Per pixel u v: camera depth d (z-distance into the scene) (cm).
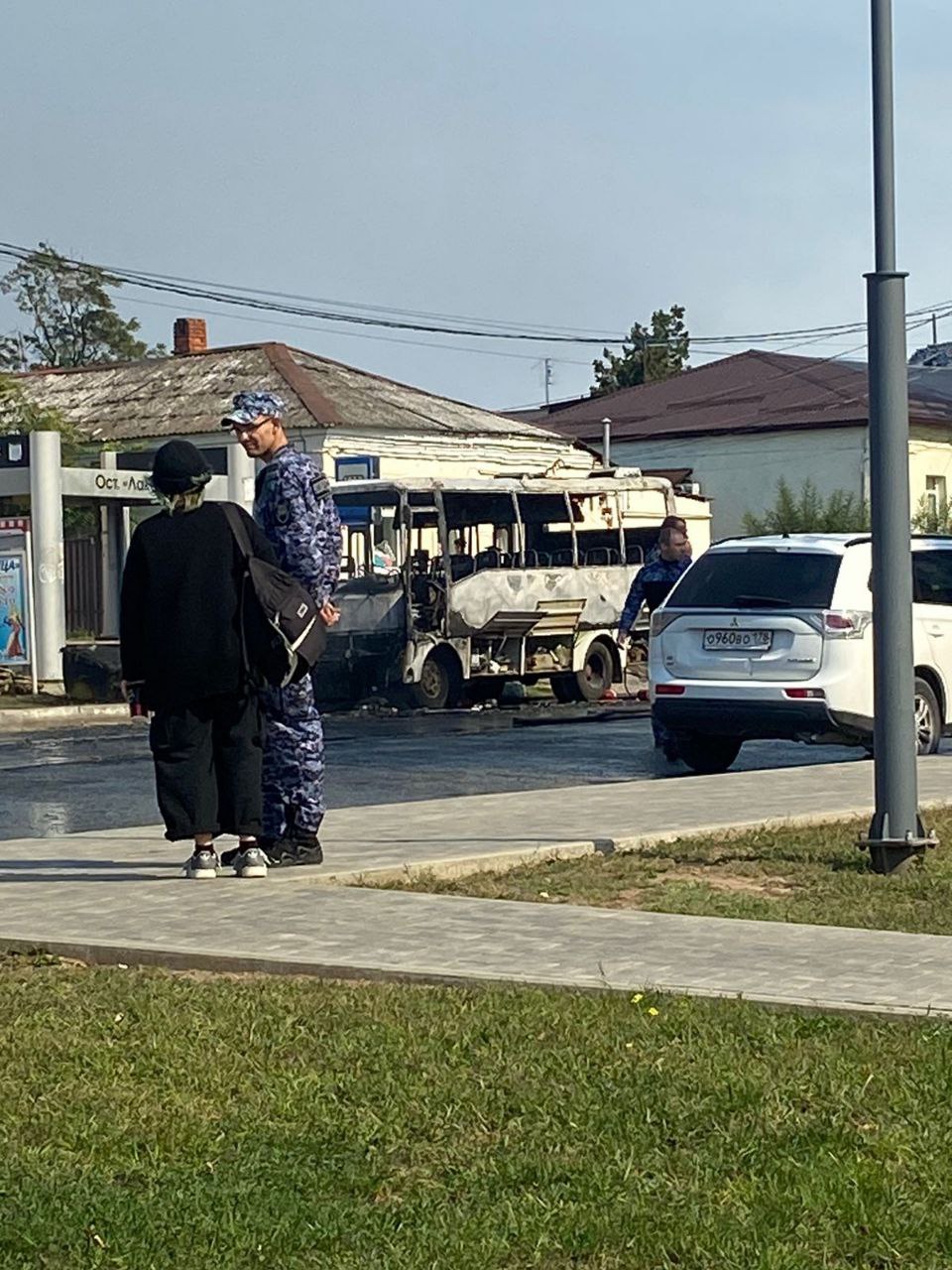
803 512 4575
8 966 760
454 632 2588
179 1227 455
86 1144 520
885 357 979
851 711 1509
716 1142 515
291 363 4538
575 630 2809
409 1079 579
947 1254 439
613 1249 441
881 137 967
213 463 3156
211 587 905
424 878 965
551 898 915
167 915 841
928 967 724
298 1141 522
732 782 1390
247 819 928
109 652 2616
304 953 752
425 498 2580
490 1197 477
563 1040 620
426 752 1809
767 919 856
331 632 2497
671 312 8125
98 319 6881
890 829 1002
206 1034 635
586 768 1662
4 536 2697
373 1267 432
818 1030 630
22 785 1550
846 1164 491
